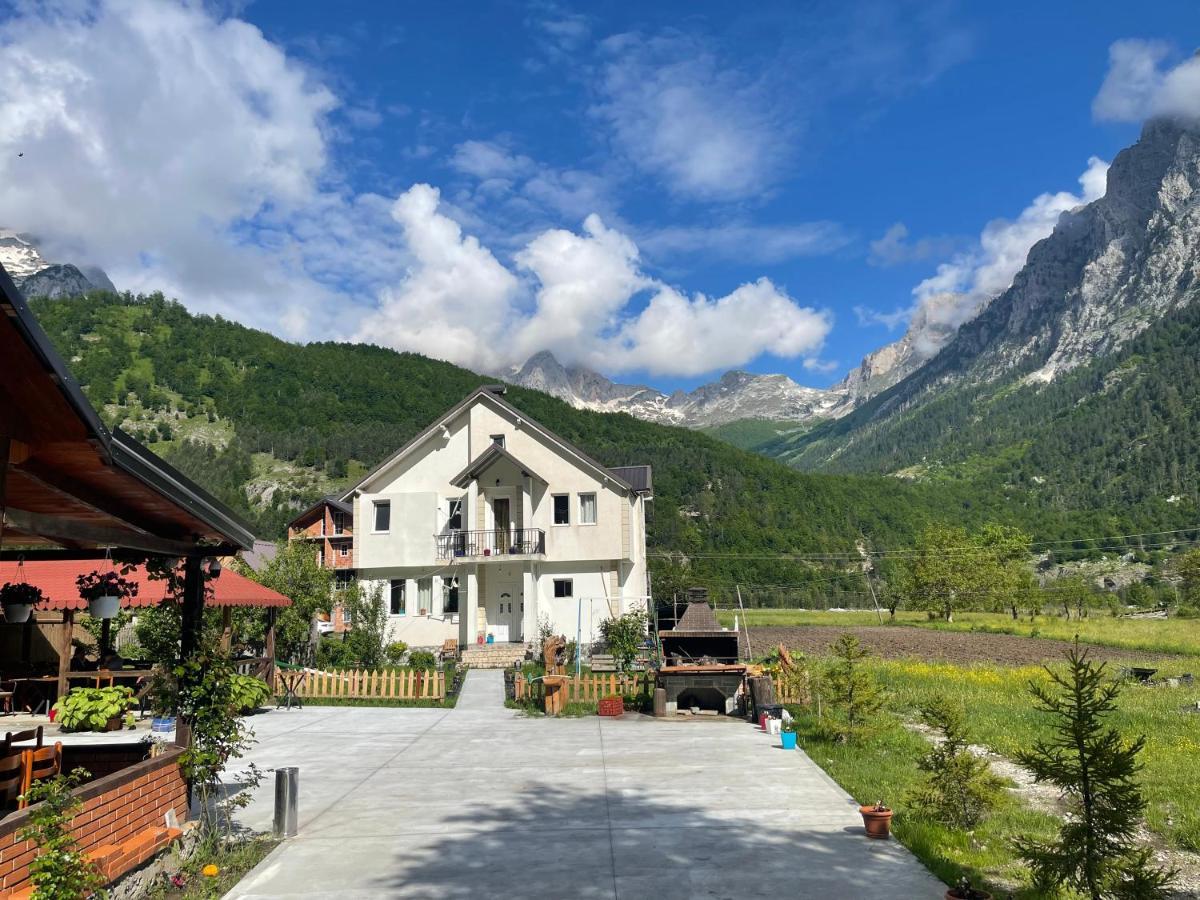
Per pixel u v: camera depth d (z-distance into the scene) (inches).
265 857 372.2
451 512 1572.3
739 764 572.4
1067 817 431.8
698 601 1208.2
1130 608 3659.0
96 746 372.8
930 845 373.7
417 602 1556.3
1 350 215.9
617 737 702.5
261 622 1171.9
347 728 774.5
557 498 1521.9
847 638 662.5
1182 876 351.9
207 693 390.6
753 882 329.1
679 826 414.3
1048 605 3297.2
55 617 856.9
